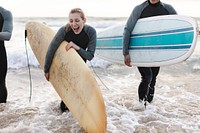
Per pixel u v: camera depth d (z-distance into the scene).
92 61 6.64
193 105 3.90
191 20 3.25
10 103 3.84
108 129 3.04
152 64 3.48
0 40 3.33
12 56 6.84
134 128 3.10
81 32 2.99
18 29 12.07
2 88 3.70
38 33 3.73
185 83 5.18
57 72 3.14
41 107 3.71
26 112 3.50
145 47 3.51
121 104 3.82
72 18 2.87
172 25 3.36
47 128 3.07
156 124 3.22
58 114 3.44
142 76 3.61
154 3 3.38
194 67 6.39
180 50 3.31
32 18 15.41
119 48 4.21
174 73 5.95
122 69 6.33
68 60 2.99
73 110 2.86
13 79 5.39
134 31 3.54
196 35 3.19
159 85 4.98
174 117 3.44
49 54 3.10
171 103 3.96
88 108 2.62
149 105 3.71
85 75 2.73
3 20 3.34
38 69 6.30
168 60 3.41
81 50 2.98
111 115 3.42
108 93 4.43
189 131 3.07
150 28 3.47
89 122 2.60
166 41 3.38
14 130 3.00
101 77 5.66
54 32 3.70
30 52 7.20
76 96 2.82
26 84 5.04
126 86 4.91
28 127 3.07
